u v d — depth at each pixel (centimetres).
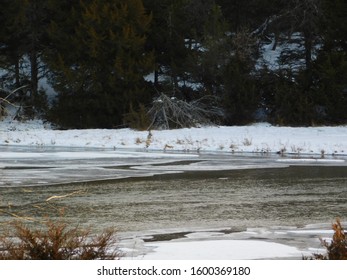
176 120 5600
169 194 2194
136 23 5925
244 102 5816
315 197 2106
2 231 1473
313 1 6469
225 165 3234
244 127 5431
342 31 5775
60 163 3334
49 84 7031
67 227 1555
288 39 6894
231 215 1750
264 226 1572
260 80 6084
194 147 4359
